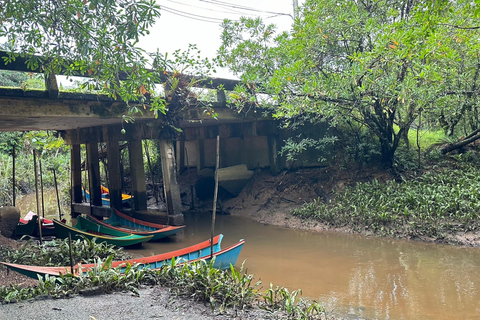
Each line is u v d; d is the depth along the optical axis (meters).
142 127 15.15
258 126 19.31
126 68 8.15
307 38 14.91
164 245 13.25
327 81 14.33
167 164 14.81
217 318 6.41
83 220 13.95
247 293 7.22
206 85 14.98
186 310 6.65
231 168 20.39
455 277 9.08
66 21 7.64
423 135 19.19
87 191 25.22
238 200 19.78
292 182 18.45
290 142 17.69
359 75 13.23
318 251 11.96
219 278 7.40
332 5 14.70
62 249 10.36
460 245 11.72
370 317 7.11
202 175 21.09
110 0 7.10
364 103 13.96
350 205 15.01
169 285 7.79
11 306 6.54
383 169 16.75
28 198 26.12
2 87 10.77
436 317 7.03
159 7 7.27
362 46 14.98
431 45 12.34
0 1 7.42
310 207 16.11
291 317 6.63
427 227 12.67
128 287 7.52
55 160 28.75
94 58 8.02
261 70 17.38
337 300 8.00
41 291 7.12
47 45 7.93
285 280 9.38
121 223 15.97
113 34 7.68
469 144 17.38
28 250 10.67
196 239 14.05
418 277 9.20
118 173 17.00
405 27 12.93
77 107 12.26
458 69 14.52
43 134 19.39
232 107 15.96
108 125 16.72
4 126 14.70
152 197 21.83
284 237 13.99
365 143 17.44
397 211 13.74
